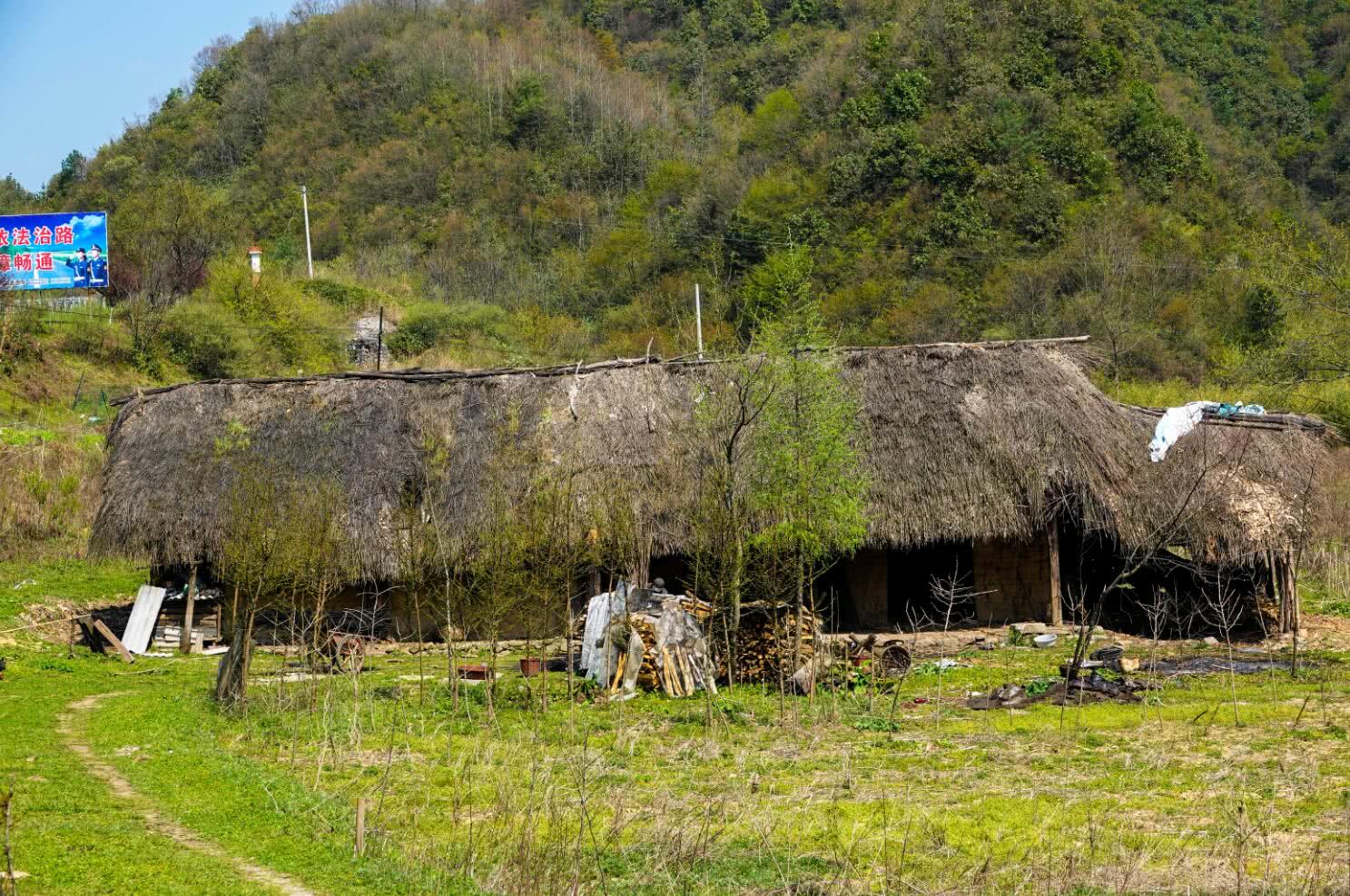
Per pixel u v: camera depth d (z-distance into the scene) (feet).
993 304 163.94
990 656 72.08
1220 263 171.12
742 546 64.08
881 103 198.49
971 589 82.02
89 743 48.93
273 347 159.63
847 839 36.68
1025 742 49.16
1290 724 51.29
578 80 269.23
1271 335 150.00
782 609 64.95
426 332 176.55
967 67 196.44
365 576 74.69
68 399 137.59
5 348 138.62
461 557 72.43
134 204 183.21
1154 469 79.25
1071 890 32.27
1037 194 176.35
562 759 46.62
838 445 64.34
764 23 287.28
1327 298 107.14
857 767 45.62
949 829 37.52
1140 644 75.56
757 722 54.13
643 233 206.18
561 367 83.30
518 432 79.05
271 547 58.65
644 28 303.07
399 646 78.59
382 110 265.34
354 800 40.60
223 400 83.05
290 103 273.54
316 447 80.02
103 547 77.46
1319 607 86.94
